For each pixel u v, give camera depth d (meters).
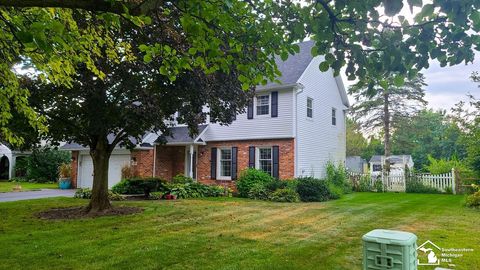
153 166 18.14
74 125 9.52
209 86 8.36
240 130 17.08
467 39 2.55
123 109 8.16
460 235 6.69
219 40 3.51
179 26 6.75
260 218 9.01
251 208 10.97
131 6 2.88
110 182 19.20
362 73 3.03
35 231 7.36
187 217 9.17
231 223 8.27
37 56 5.18
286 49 3.56
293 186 13.74
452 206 11.36
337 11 2.94
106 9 2.63
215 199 13.96
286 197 13.05
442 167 20.41
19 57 6.11
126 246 6.01
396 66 2.81
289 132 15.50
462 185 16.02
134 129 9.16
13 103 6.85
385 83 3.06
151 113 8.13
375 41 2.90
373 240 2.81
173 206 11.44
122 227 7.79
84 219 8.91
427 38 2.63
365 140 39.88
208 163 18.17
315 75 17.61
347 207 11.18
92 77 8.09
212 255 5.45
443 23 2.58
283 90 15.87
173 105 8.37
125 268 4.84
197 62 3.83
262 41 3.65
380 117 27.48
